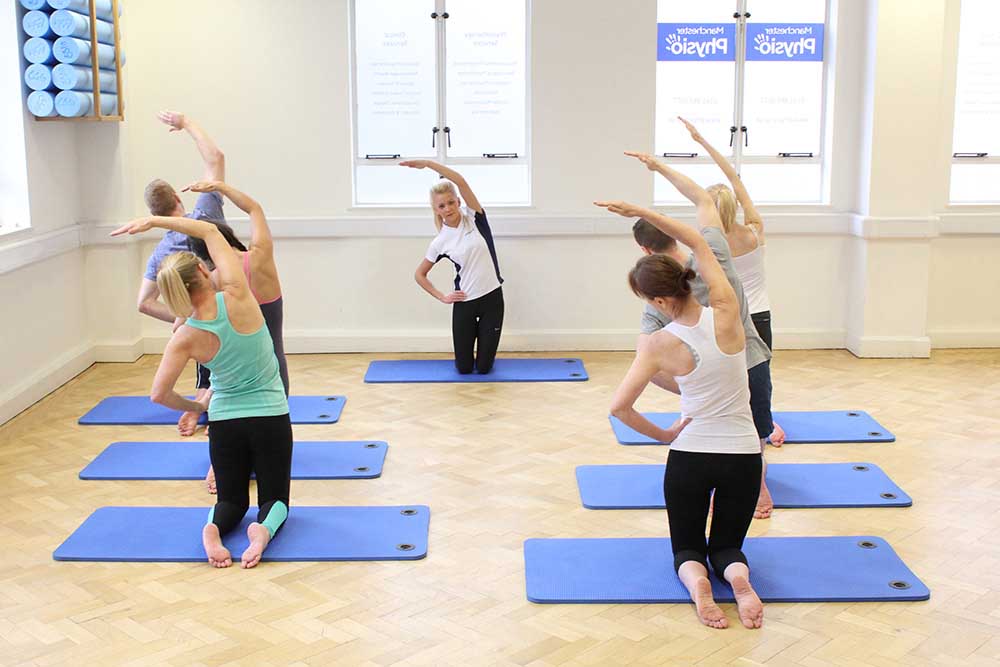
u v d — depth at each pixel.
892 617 3.69
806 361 7.41
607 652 3.45
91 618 3.69
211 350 4.09
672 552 4.19
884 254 7.39
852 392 6.60
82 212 7.23
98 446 5.59
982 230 7.60
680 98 7.60
